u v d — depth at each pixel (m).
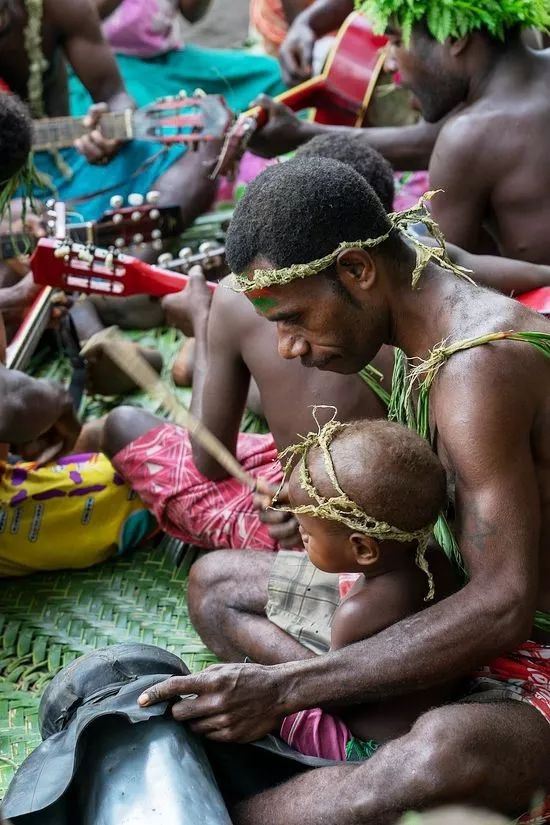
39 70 4.23
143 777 1.93
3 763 2.50
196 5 5.17
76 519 3.07
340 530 2.09
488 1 3.02
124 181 4.23
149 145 4.22
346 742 2.21
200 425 2.59
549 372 2.01
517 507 1.96
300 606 2.51
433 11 3.03
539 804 2.05
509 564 1.96
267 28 5.21
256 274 2.04
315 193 2.00
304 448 2.14
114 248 3.15
